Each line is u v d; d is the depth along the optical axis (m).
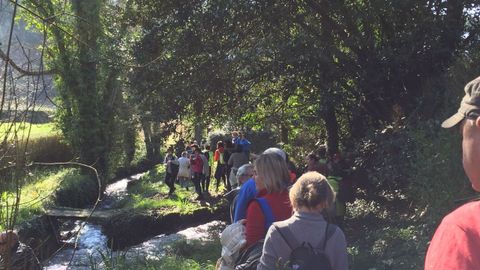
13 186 3.26
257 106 10.99
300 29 9.83
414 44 8.80
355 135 10.81
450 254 1.16
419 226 6.62
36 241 6.64
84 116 17.47
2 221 3.47
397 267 5.68
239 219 3.51
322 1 9.45
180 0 9.43
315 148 13.55
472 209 1.20
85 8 10.37
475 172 1.26
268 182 3.15
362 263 6.12
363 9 9.08
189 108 10.57
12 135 3.17
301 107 11.46
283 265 2.46
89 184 16.84
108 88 16.72
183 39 9.25
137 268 5.57
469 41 9.04
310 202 2.60
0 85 3.12
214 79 9.52
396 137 8.27
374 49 9.41
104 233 11.84
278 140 18.20
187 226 12.84
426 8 8.89
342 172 7.82
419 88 9.40
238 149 14.03
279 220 3.08
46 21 3.42
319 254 2.51
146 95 9.90
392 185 8.98
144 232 12.30
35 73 3.24
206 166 15.58
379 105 10.00
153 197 16.09
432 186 6.23
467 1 8.67
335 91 9.63
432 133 6.77
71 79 15.73
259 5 8.92
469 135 1.26
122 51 9.80
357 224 8.53
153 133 11.26
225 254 3.29
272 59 8.80
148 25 9.90
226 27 9.26
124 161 25.61
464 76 6.96
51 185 14.21
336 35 10.07
